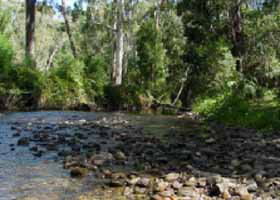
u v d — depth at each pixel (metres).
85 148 7.21
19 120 12.22
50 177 5.16
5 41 18.97
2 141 7.79
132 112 19.55
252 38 25.48
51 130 9.70
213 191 4.54
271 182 5.02
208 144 8.16
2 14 24.23
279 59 25.84
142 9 38.97
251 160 6.34
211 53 22.83
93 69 22.23
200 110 16.72
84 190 4.62
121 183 4.81
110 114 16.81
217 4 24.56
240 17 25.62
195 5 25.11
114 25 35.84
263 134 9.87
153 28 26.25
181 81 26.53
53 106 19.36
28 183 4.86
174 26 32.03
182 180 5.01
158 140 8.52
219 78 22.09
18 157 6.33
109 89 21.70
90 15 37.12
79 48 41.19
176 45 30.08
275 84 24.36
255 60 25.09
